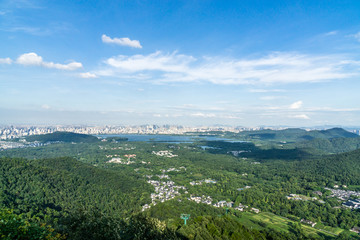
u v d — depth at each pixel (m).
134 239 39.91
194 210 118.50
